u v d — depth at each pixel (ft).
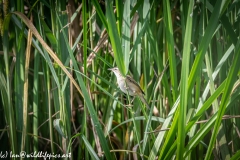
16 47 28.55
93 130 27.43
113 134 31.83
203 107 21.43
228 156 26.55
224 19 22.86
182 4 26.73
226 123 28.55
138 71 27.91
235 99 22.25
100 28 30.99
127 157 29.89
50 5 27.68
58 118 28.50
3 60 30.58
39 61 30.07
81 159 29.89
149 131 23.76
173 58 22.31
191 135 25.45
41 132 31.71
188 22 19.30
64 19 28.50
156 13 29.78
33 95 29.35
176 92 23.21
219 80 27.84
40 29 25.96
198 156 29.50
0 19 25.58
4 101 27.61
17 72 28.37
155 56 25.23
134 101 28.40
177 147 21.90
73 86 31.42
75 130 29.73
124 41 21.57
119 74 25.35
